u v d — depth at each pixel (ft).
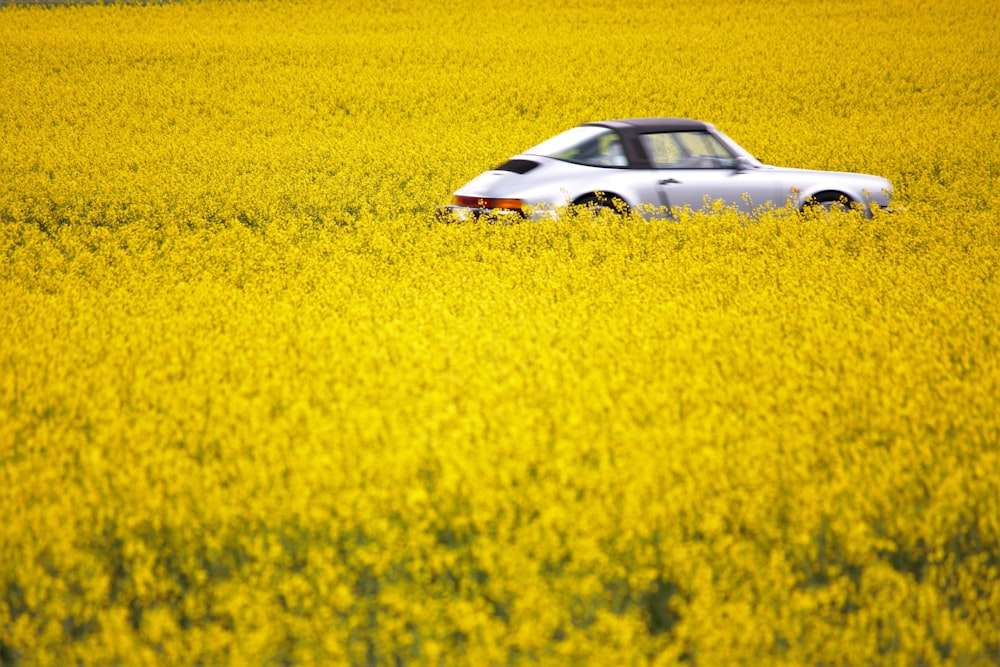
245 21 195.11
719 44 164.86
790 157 79.66
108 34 177.37
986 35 167.73
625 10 201.77
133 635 13.71
